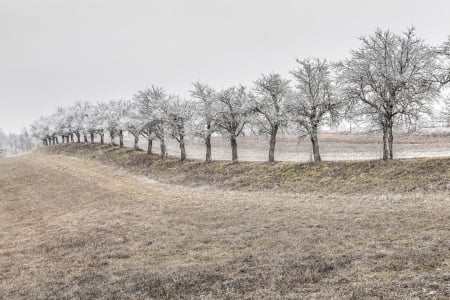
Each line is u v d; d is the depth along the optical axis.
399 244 20.27
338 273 17.03
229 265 20.00
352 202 33.31
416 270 16.31
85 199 46.97
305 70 50.56
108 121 98.44
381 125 45.34
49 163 86.31
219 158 69.00
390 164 42.22
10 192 57.91
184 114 66.12
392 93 42.97
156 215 35.38
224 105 59.16
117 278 20.11
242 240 25.20
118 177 63.19
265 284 16.66
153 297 16.69
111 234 30.27
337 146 71.81
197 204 38.94
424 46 41.91
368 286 14.72
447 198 30.06
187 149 89.00
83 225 34.03
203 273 19.05
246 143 91.88
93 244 28.00
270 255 21.20
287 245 22.86
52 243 29.23
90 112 114.44
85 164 80.50
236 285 16.89
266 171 50.69
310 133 49.72
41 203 47.78
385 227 24.19
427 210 26.95
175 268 20.66
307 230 25.77
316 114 49.62
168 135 68.81
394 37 43.50
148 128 74.56
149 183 56.28
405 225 24.03
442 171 37.06
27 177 69.38
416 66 42.59
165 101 69.62
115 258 24.36
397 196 33.22
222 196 42.59
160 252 24.47
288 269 18.30
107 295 17.45
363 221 26.30
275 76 54.62
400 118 43.66
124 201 43.50
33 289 19.81
